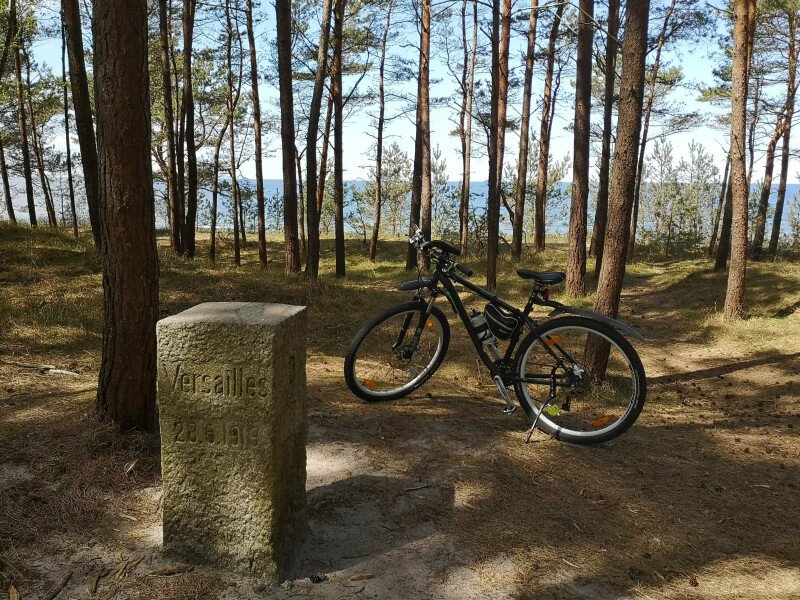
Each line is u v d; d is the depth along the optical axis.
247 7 19.69
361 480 3.64
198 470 2.69
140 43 3.57
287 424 2.72
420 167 21.23
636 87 6.19
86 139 10.33
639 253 26.97
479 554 2.97
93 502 3.18
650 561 3.00
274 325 2.53
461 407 5.13
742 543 3.23
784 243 29.28
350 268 24.09
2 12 14.20
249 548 2.68
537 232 24.11
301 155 24.72
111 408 3.84
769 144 21.77
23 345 6.32
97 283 9.05
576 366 4.46
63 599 2.49
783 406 6.62
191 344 2.60
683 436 5.03
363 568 2.82
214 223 23.73
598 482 3.84
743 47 11.55
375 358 5.16
